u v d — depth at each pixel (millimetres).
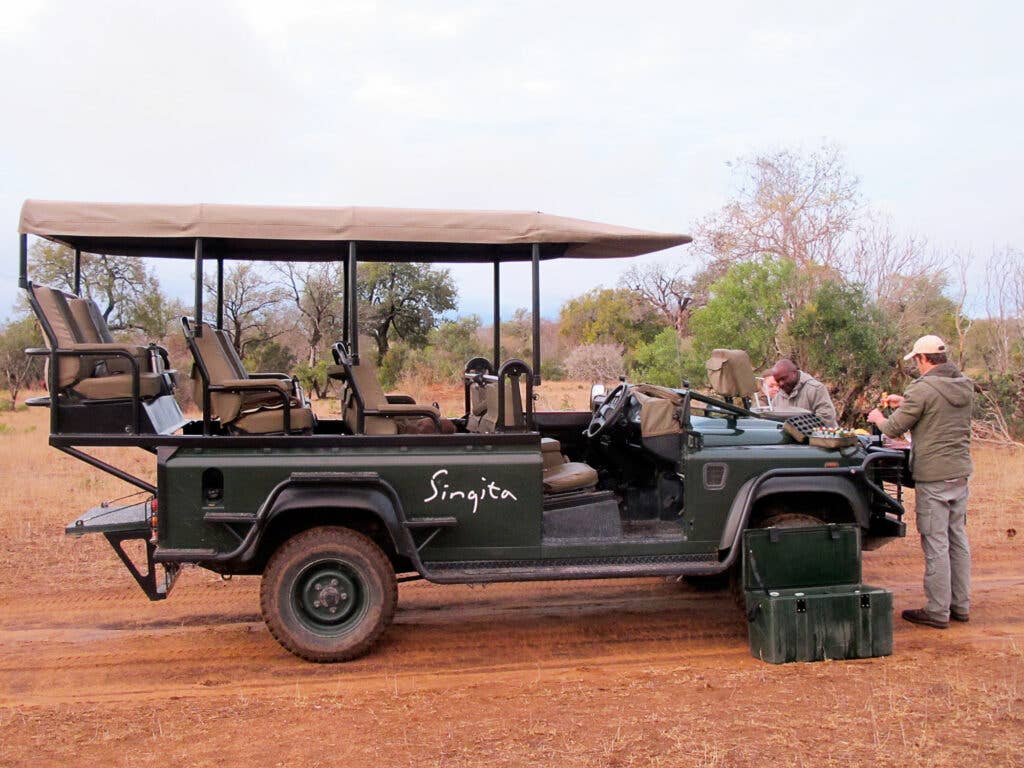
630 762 3879
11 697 4879
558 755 3951
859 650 5383
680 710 4480
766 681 4941
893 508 5875
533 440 5574
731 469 5805
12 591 6883
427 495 5457
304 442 5402
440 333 25438
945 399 5914
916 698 4629
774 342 14695
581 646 5766
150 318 21250
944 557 5984
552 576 5434
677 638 5934
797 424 6211
